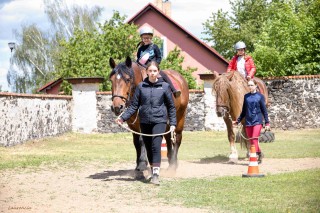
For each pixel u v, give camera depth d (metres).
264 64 29.28
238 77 12.98
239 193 8.30
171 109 9.72
